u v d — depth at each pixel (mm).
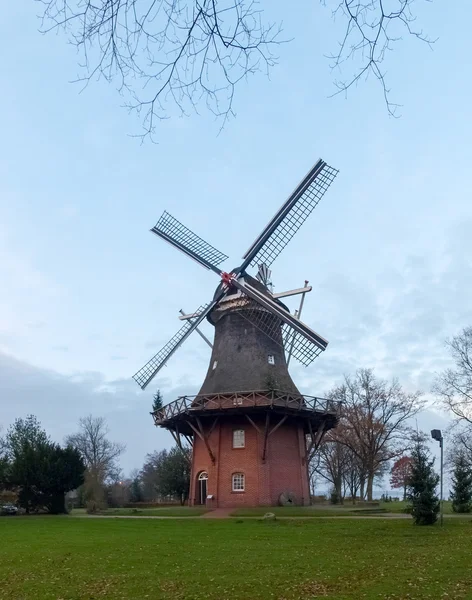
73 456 47031
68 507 55344
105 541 22766
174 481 61719
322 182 42375
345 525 27469
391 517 31719
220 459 37875
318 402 38094
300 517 31594
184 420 39094
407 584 12859
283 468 37688
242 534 24484
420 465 27953
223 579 14156
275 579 13969
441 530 24594
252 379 38188
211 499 37438
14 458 48312
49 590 13406
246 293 39938
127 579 14508
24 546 21672
